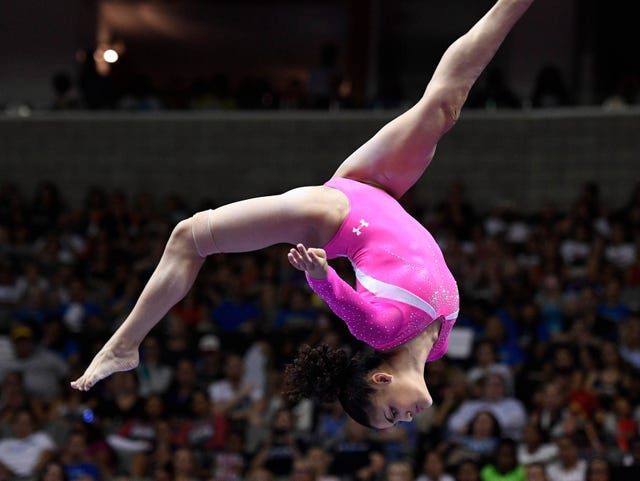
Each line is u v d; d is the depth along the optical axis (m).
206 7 44.16
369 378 9.62
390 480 19.94
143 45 44.56
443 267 9.74
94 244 31.75
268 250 30.92
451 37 41.56
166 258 9.78
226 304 27.92
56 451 22.53
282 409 22.31
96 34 42.38
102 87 38.59
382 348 9.56
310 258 8.62
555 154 35.50
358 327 9.20
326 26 43.62
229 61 44.84
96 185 37.62
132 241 31.83
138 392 24.30
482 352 23.92
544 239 30.06
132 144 37.59
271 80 44.59
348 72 42.41
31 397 24.95
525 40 39.00
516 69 39.03
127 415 23.42
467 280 28.31
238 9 44.25
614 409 22.16
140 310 9.73
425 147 10.09
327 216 9.63
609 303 26.67
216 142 37.34
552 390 22.17
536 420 21.55
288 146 36.97
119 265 29.91
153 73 44.75
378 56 42.16
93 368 9.66
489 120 35.94
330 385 9.87
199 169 37.34
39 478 20.77
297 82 38.41
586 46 38.66
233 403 23.53
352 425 22.06
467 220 32.09
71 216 33.97
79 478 20.86
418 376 9.59
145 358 24.73
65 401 24.31
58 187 37.75
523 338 25.78
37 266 30.03
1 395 24.58
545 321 26.22
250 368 24.75
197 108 38.09
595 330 25.19
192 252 9.74
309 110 37.38
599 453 20.97
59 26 41.34
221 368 25.08
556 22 38.72
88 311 28.48
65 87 38.72
